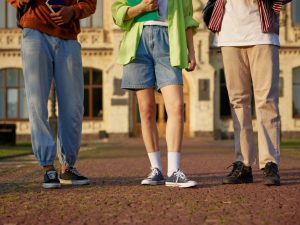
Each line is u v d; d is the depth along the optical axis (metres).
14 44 36.72
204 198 4.82
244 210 4.19
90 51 36.53
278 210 4.18
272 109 5.93
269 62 5.95
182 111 5.79
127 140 33.38
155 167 5.96
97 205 4.48
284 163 10.72
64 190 5.48
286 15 36.62
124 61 5.96
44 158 5.75
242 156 6.07
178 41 5.79
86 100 36.41
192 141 32.25
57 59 5.89
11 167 10.27
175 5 5.87
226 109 36.38
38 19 5.81
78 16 5.92
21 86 36.69
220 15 6.16
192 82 35.50
